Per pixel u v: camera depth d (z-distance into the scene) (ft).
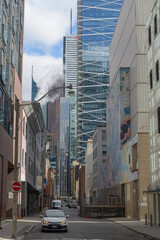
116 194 190.90
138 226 95.96
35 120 190.70
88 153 403.75
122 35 200.95
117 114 191.83
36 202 235.40
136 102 163.84
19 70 145.89
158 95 104.22
